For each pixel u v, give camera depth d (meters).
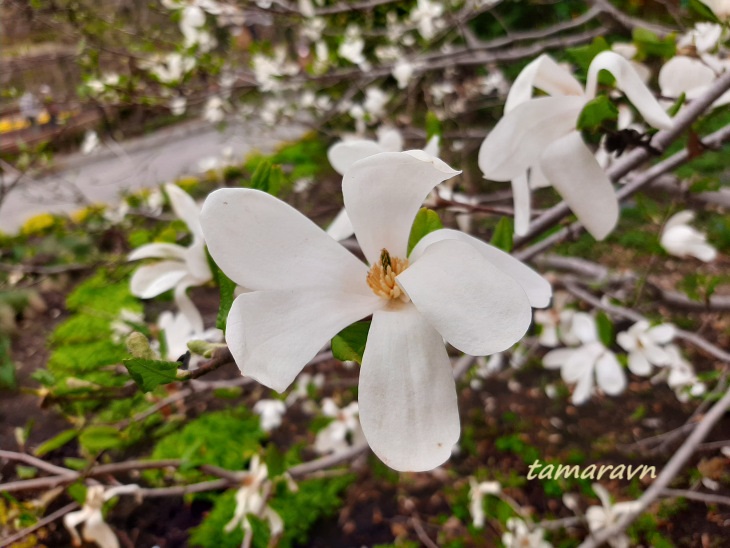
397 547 0.87
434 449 0.17
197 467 0.50
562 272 0.99
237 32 1.10
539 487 0.91
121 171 2.07
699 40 0.32
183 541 0.92
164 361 0.19
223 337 0.26
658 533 0.75
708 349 0.61
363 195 0.19
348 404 1.13
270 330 0.17
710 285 0.52
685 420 0.97
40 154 1.09
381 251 0.19
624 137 0.25
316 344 0.17
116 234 1.27
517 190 0.26
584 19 0.85
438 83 1.36
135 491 0.51
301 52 1.36
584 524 0.79
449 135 1.08
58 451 1.09
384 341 0.17
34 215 1.94
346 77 1.05
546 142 0.24
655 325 0.60
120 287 1.49
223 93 1.01
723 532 0.74
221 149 2.20
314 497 0.96
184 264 0.32
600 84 0.26
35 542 0.72
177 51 0.90
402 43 1.29
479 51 1.04
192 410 1.13
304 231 0.18
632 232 1.31
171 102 0.96
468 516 0.90
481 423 1.07
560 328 0.74
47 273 0.93
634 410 1.02
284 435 1.11
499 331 0.16
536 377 1.14
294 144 2.05
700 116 0.29
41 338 1.44
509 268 0.19
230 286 0.21
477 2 1.00
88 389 0.31
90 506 0.49
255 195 0.18
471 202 0.53
